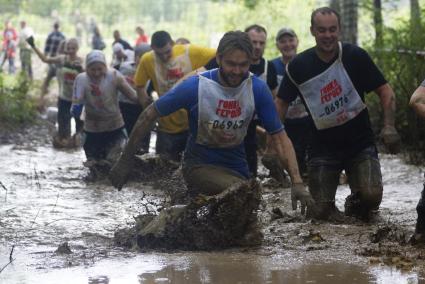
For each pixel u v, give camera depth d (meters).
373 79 14.18
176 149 19.03
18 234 12.97
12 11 51.12
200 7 61.84
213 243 11.77
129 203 16.23
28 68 45.47
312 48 14.45
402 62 24.00
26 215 14.64
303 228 13.35
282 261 10.84
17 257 11.30
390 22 30.53
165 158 18.38
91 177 19.41
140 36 50.56
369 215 14.36
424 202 11.90
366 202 14.12
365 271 10.20
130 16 70.50
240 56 11.53
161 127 19.05
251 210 11.87
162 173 18.28
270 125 12.07
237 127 11.99
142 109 21.73
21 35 45.53
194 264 10.64
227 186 11.88
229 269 10.34
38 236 12.84
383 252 11.35
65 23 69.69
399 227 13.48
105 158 20.98
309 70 14.30
